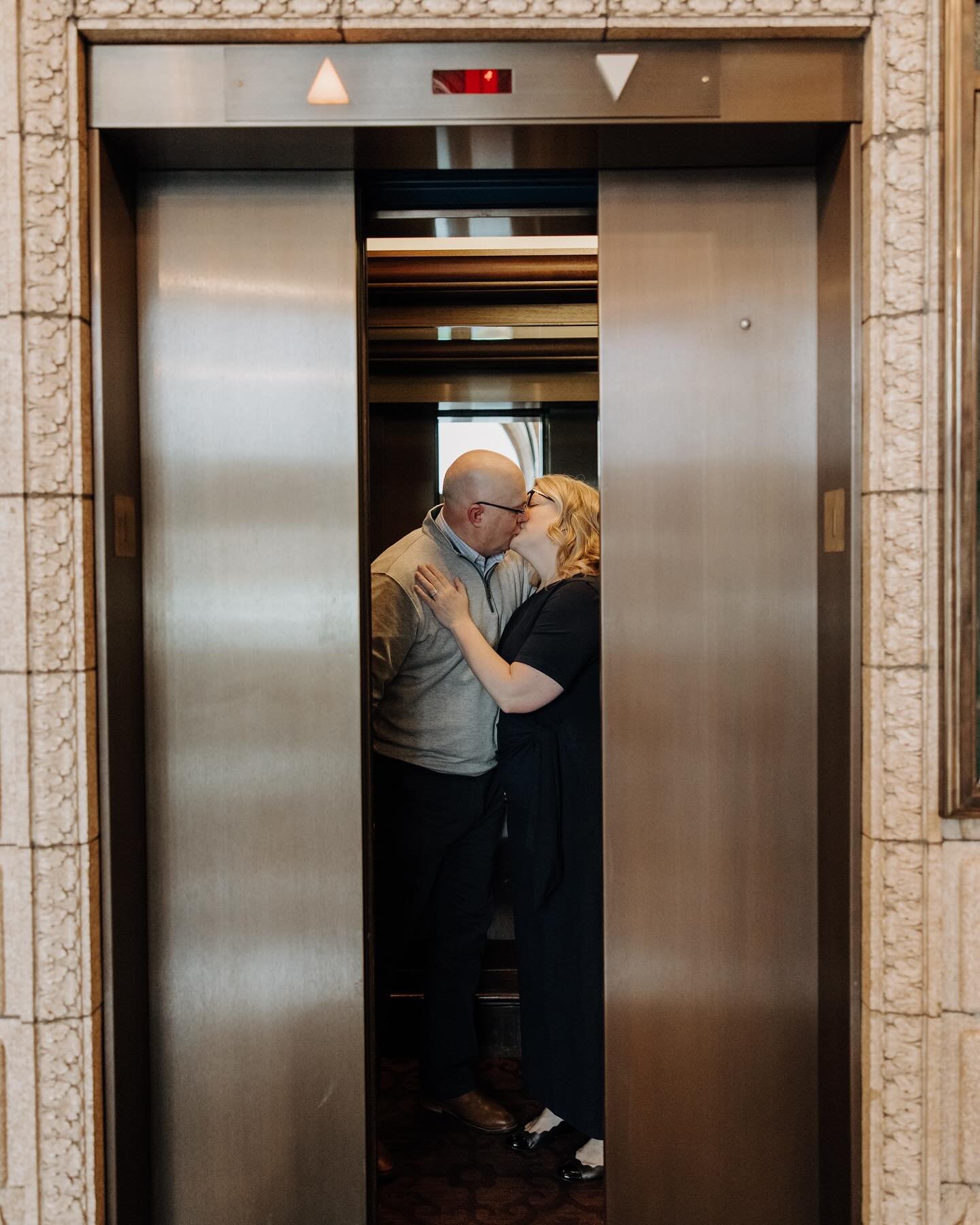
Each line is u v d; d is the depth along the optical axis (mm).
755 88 1723
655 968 1948
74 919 1723
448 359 3068
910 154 1685
